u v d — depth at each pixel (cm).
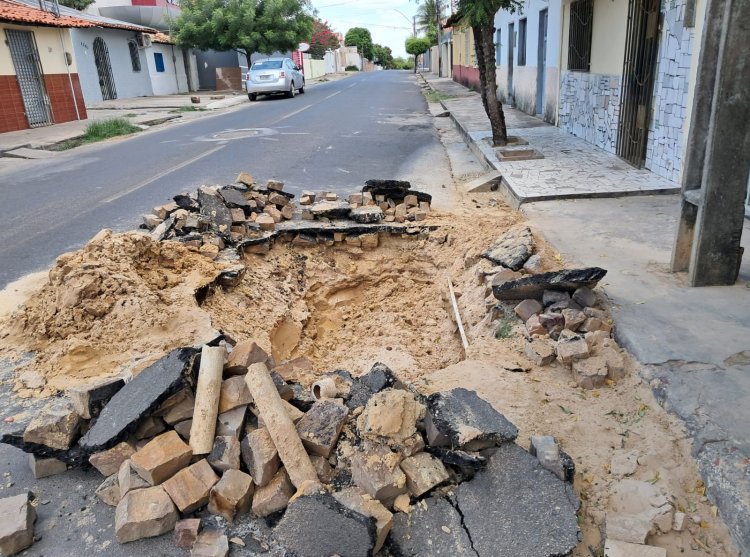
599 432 307
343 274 638
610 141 962
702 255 426
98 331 409
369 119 1706
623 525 245
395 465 263
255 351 320
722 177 407
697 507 257
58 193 896
